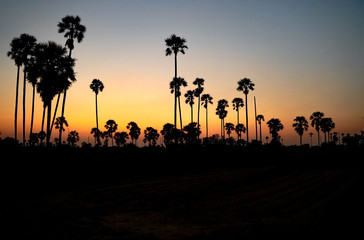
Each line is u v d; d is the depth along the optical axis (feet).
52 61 80.84
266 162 129.08
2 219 32.37
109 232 28.53
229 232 28.76
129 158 101.50
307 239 26.20
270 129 219.00
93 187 59.98
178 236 27.35
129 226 31.22
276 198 50.52
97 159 92.53
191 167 102.99
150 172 87.25
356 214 36.70
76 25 93.40
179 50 114.01
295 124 246.06
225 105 216.74
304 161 133.28
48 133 81.00
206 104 200.64
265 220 34.27
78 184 61.93
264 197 51.57
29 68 80.43
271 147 158.40
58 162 78.43
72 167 76.69
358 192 55.16
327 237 26.73
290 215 37.14
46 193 50.96
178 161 107.34
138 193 54.60
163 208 42.06
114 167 86.43
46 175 64.80
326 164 122.72
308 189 60.75
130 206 43.24
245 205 44.37
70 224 31.37
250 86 161.68
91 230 29.14
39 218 33.58
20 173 62.34
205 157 121.49
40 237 26.16
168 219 34.96
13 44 106.42
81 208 40.50
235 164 119.14
